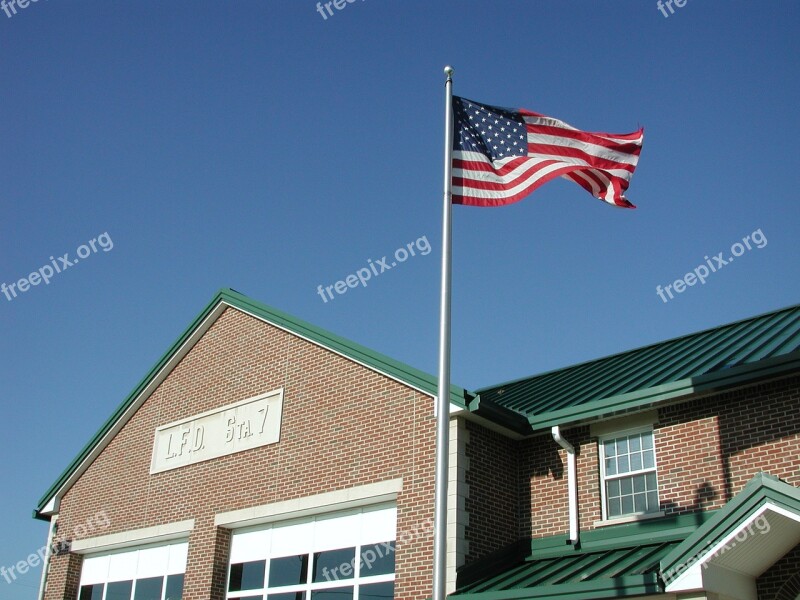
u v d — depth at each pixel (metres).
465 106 14.54
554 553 17.08
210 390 22.94
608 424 17.69
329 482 18.94
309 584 18.81
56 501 26.02
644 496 16.81
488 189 13.98
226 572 20.56
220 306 23.52
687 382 16.30
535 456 18.41
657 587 12.81
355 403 19.22
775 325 19.83
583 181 15.30
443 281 12.84
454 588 15.92
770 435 15.54
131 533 23.06
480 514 17.06
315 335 20.55
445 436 11.87
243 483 20.77
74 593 24.44
